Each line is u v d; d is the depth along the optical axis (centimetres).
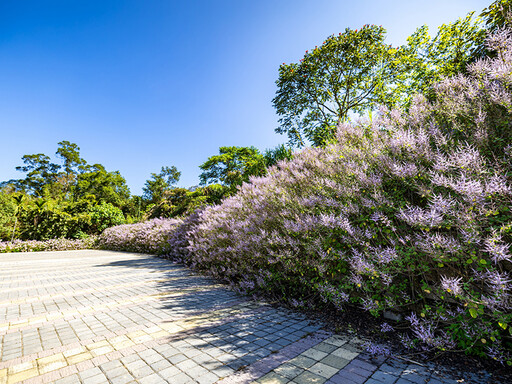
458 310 208
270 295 412
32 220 1931
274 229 407
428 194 221
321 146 469
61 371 203
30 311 360
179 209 1756
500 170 209
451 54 720
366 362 209
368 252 262
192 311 349
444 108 279
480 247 198
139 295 439
